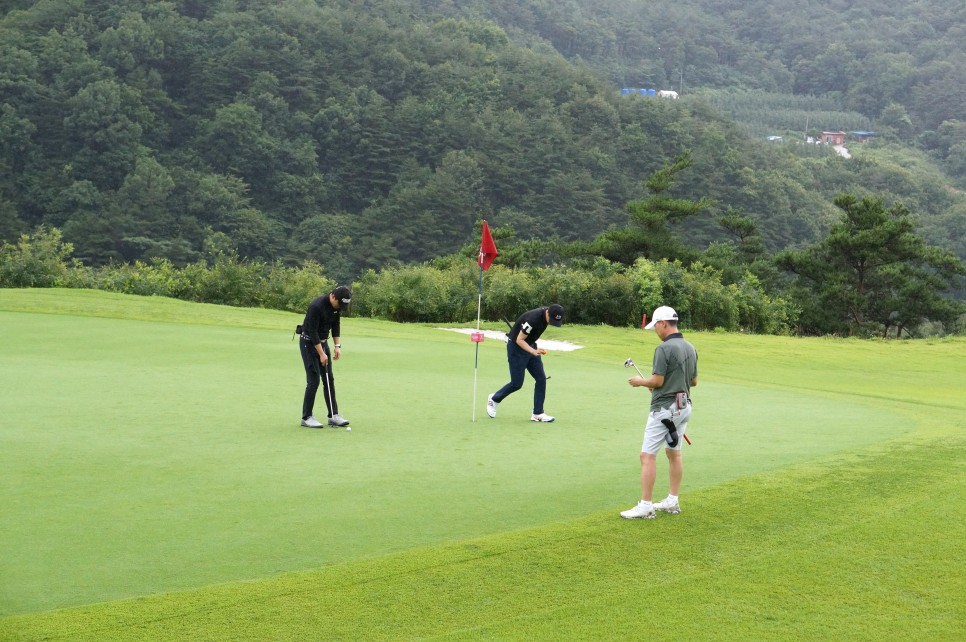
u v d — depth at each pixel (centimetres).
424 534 689
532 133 15250
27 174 12231
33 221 11981
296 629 526
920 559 659
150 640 505
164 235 11700
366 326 2717
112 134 12675
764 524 738
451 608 561
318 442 1010
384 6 19300
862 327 5797
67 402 1187
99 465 866
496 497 799
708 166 15675
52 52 13375
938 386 2159
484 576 610
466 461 939
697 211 5947
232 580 587
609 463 948
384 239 12194
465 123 15000
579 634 529
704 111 18612
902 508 786
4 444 937
